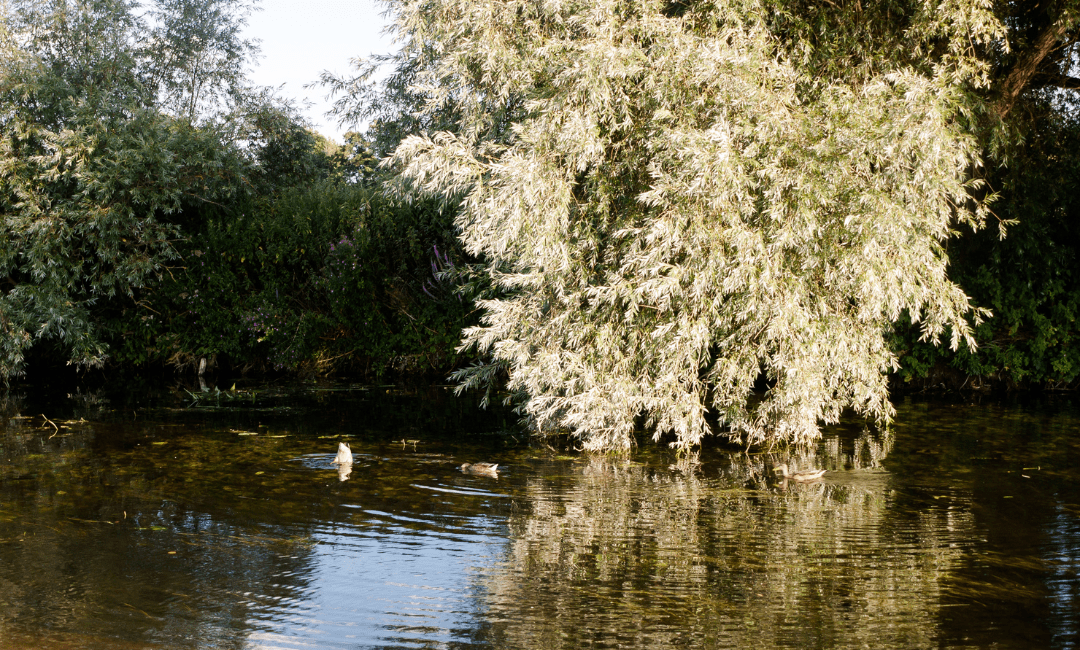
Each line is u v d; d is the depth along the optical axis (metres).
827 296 8.09
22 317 13.24
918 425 10.07
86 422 10.35
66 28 15.55
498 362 9.92
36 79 13.88
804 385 7.77
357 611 4.65
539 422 8.74
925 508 6.58
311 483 7.36
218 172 15.25
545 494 7.03
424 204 14.32
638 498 6.91
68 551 5.59
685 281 7.81
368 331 14.88
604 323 8.45
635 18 8.24
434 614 4.62
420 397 12.55
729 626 4.45
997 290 12.70
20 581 5.05
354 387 13.63
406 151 8.76
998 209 12.11
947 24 8.57
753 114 7.40
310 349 15.13
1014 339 12.93
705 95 7.74
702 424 8.68
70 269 14.11
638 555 5.55
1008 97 10.41
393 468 7.94
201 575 5.18
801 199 7.14
